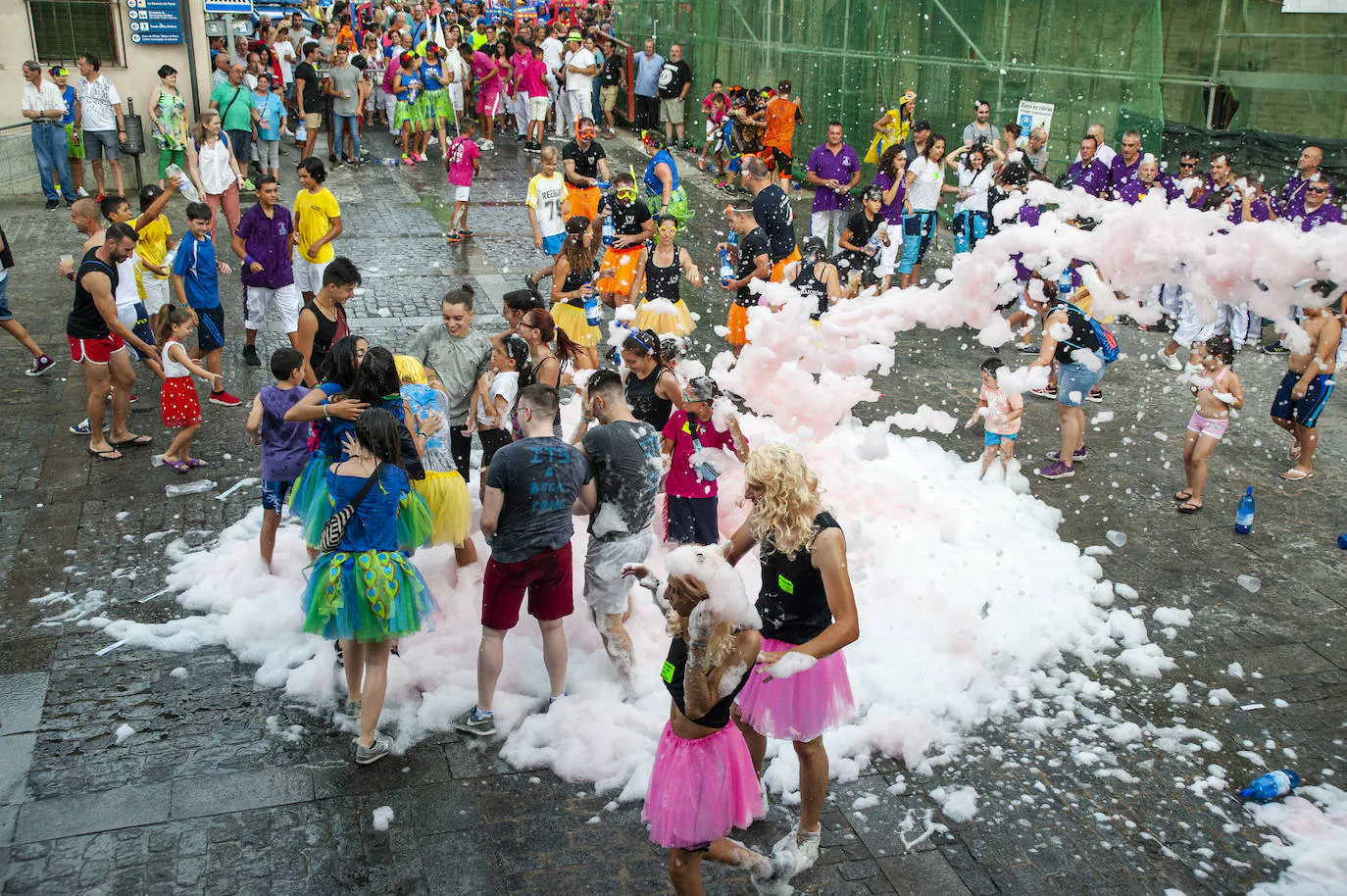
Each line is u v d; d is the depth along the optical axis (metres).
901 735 5.44
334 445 5.68
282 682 5.79
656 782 4.17
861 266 12.17
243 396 9.74
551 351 6.98
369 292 12.57
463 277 13.38
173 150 16.81
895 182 12.15
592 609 5.71
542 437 5.30
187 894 4.38
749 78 21.02
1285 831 4.97
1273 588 7.20
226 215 14.27
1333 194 12.16
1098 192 12.88
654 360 6.82
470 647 6.09
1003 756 5.46
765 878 4.40
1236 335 11.88
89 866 4.50
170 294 12.41
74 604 6.45
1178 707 5.93
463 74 22.86
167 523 7.45
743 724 4.84
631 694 5.75
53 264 13.47
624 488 5.53
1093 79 14.29
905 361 11.43
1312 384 8.61
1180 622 6.74
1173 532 7.95
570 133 23.62
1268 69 13.64
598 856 4.69
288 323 10.42
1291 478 8.88
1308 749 5.60
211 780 5.04
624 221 11.33
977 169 13.06
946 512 7.80
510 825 4.85
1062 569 7.20
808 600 4.43
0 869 4.46
